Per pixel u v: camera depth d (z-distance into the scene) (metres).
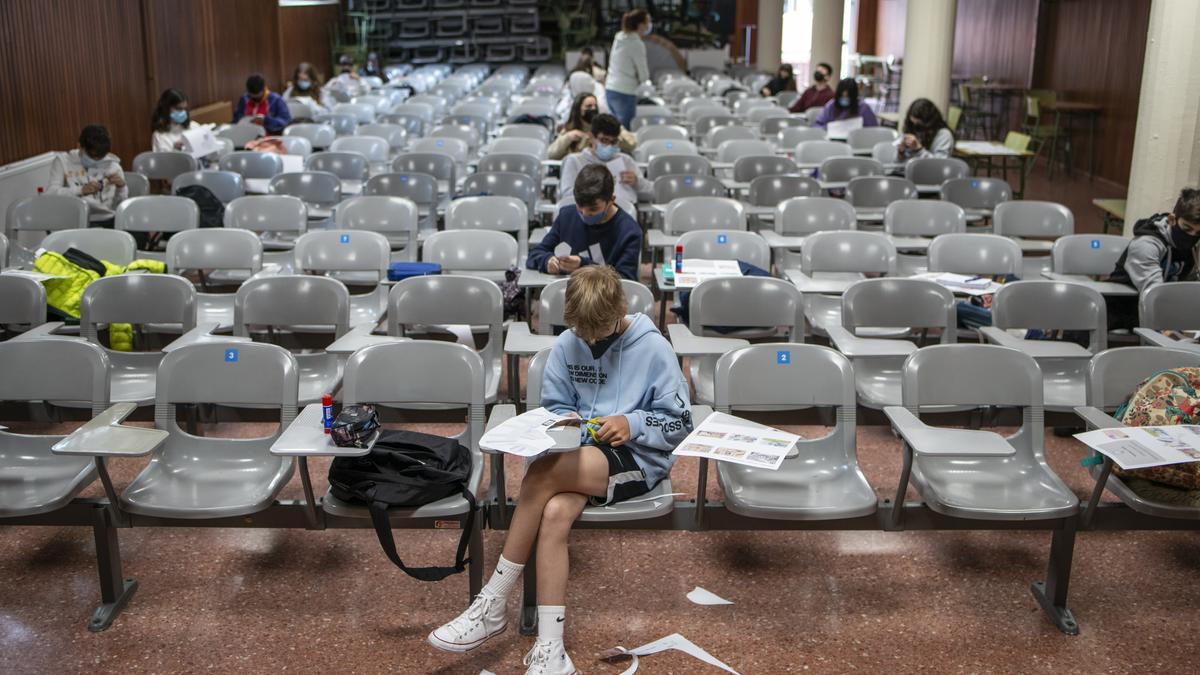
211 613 3.51
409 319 4.49
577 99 8.50
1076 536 4.11
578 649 3.30
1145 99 6.62
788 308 4.50
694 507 3.43
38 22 9.70
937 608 3.57
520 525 3.20
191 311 4.61
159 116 9.49
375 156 9.49
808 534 4.11
